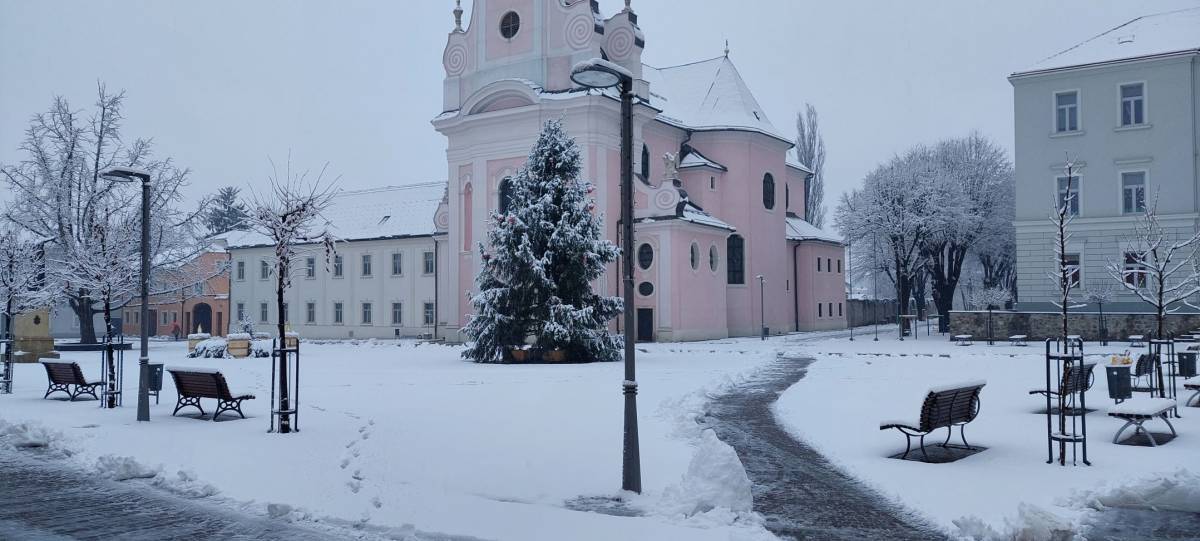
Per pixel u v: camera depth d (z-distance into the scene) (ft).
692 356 107.04
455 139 150.00
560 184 102.12
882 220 176.14
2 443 46.03
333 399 61.62
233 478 35.27
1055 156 138.72
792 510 29.58
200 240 149.89
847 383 70.90
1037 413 50.67
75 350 136.77
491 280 103.76
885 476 33.94
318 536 27.45
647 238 142.92
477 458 38.32
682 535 25.73
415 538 26.73
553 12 143.33
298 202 55.77
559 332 98.73
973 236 190.29
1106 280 133.90
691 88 176.35
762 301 156.35
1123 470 34.09
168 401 62.85
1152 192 132.46
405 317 189.98
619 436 43.65
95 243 129.18
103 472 37.81
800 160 245.86
